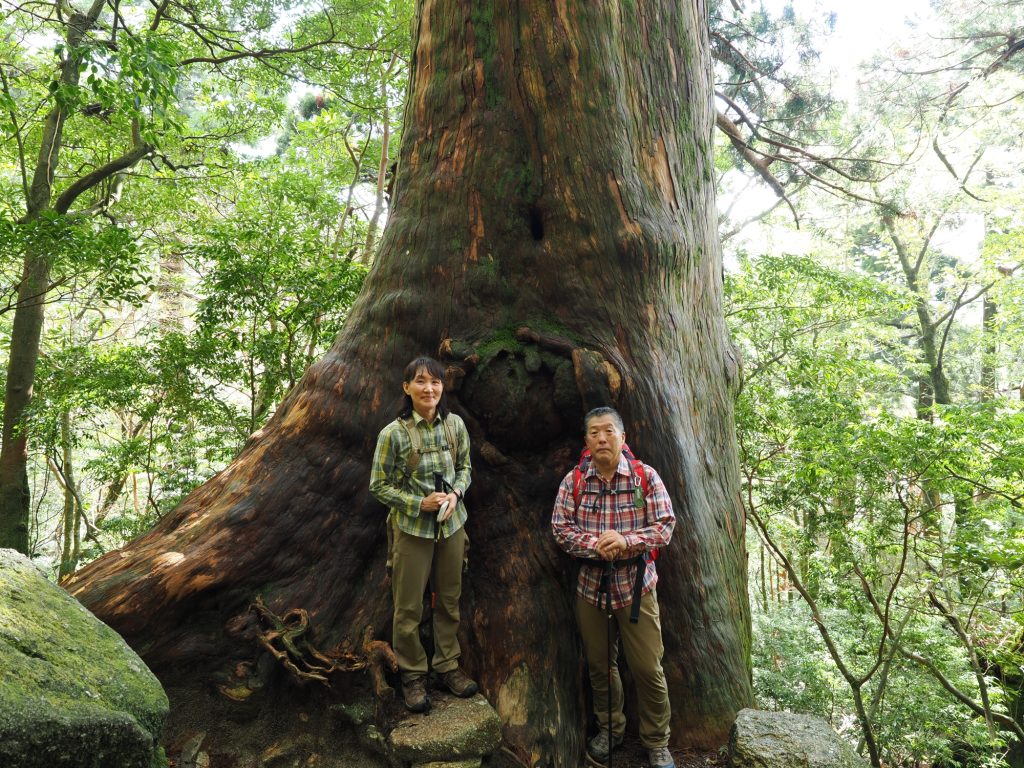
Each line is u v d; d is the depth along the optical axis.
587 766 3.31
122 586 3.18
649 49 3.94
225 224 8.39
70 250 6.08
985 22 12.89
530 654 3.40
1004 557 6.36
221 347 7.24
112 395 7.66
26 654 2.16
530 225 3.69
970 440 5.95
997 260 13.43
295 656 3.17
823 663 7.66
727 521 4.14
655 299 3.71
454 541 3.16
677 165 4.08
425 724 2.98
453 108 3.77
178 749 3.09
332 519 3.51
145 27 9.45
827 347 10.72
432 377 3.02
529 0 3.50
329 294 6.70
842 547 6.75
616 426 3.01
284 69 10.88
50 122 8.53
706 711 3.57
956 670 7.43
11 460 8.34
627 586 3.08
